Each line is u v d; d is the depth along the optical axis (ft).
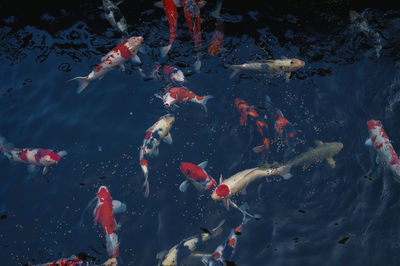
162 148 17.21
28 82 18.29
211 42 18.49
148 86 18.06
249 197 16.66
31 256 16.16
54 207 16.66
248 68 17.98
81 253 16.15
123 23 18.84
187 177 16.52
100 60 18.48
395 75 17.90
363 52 18.26
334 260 15.96
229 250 16.07
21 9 19.44
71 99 18.03
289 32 18.67
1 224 16.48
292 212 16.52
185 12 18.31
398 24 18.51
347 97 17.75
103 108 17.87
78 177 16.96
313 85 17.90
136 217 16.52
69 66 18.45
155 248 16.17
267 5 19.13
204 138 17.31
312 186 16.74
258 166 16.94
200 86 17.95
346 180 16.76
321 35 18.57
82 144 17.38
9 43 18.88
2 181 16.98
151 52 18.44
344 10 18.85
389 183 16.66
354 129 17.37
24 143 17.40
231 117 17.53
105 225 16.28
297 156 16.75
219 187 16.26
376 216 16.37
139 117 17.69
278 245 16.15
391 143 17.16
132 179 16.90
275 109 17.37
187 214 16.53
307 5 19.04
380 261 15.88
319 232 16.26
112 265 16.01
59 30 19.02
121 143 17.35
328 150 16.78
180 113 17.61
